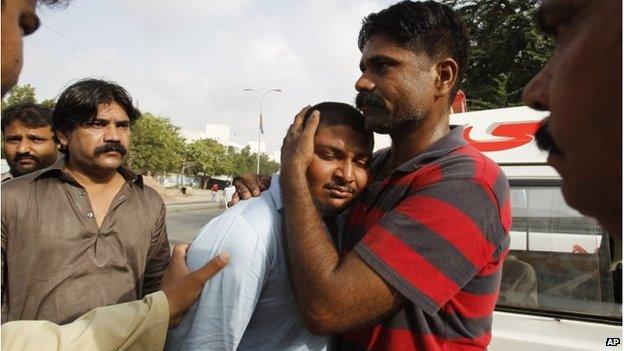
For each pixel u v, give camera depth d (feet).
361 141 4.70
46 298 6.54
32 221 6.63
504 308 7.80
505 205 4.37
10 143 9.45
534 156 8.07
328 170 4.63
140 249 7.37
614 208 2.05
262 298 4.39
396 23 4.59
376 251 3.86
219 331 4.06
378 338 4.40
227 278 4.04
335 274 3.81
